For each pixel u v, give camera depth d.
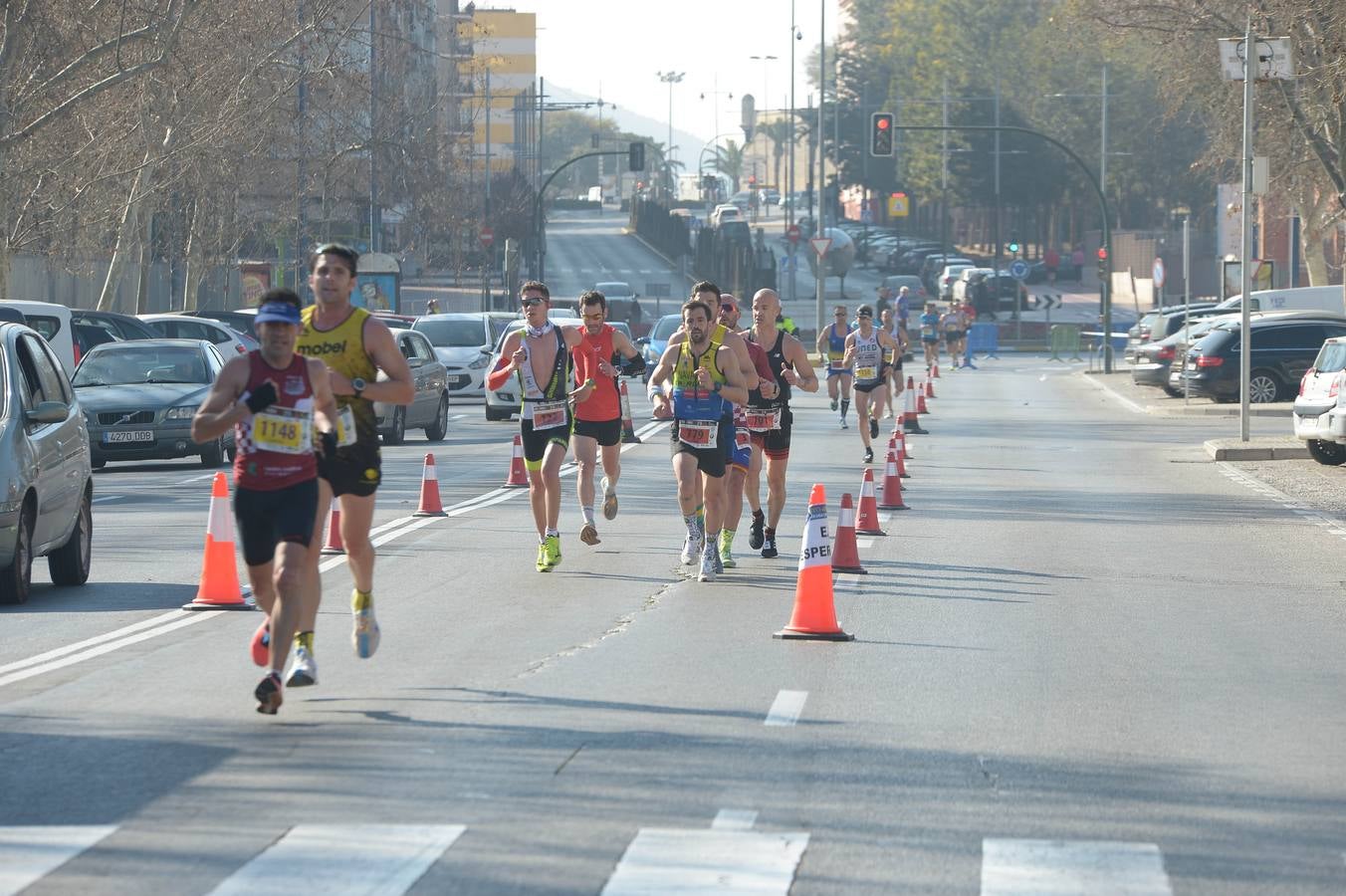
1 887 10.80
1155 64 77.25
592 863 11.32
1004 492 39.03
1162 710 16.53
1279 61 52.28
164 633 20.64
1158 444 53.72
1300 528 32.75
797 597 20.39
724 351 24.84
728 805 12.80
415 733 15.15
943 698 16.97
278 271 106.56
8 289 70.38
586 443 27.64
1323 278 99.75
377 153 103.94
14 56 63.59
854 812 12.64
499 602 23.06
